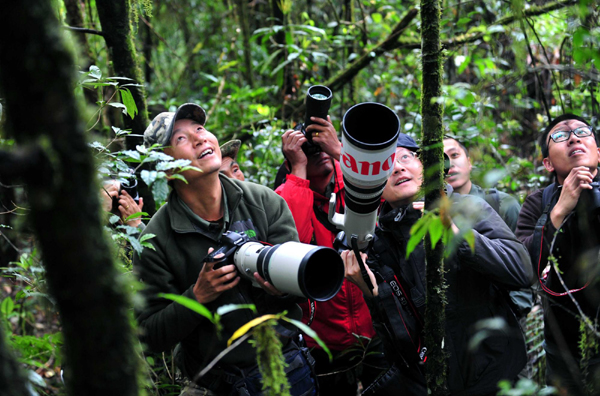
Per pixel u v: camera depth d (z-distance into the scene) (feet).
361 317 7.58
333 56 16.31
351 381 7.51
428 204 4.74
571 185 6.68
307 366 5.82
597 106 8.27
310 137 7.70
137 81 8.15
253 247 5.46
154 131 6.10
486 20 13.15
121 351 2.46
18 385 2.39
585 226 6.44
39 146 2.19
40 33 2.15
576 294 6.75
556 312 6.93
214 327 5.69
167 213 6.08
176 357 6.35
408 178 6.27
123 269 5.45
